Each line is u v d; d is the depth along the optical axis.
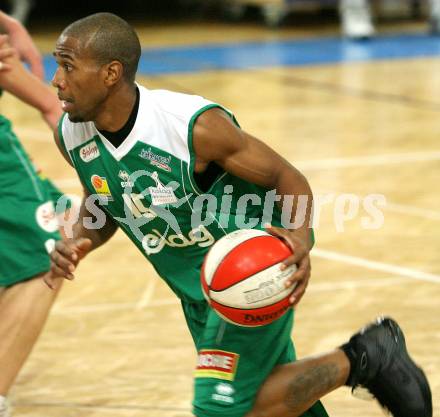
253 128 28.62
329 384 9.77
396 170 23.53
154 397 12.02
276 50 45.25
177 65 40.62
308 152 25.56
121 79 8.85
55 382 12.55
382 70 39.22
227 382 9.34
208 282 8.89
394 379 9.95
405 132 27.91
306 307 14.92
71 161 9.61
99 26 8.80
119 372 12.80
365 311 14.70
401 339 10.14
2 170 11.47
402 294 15.44
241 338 9.31
